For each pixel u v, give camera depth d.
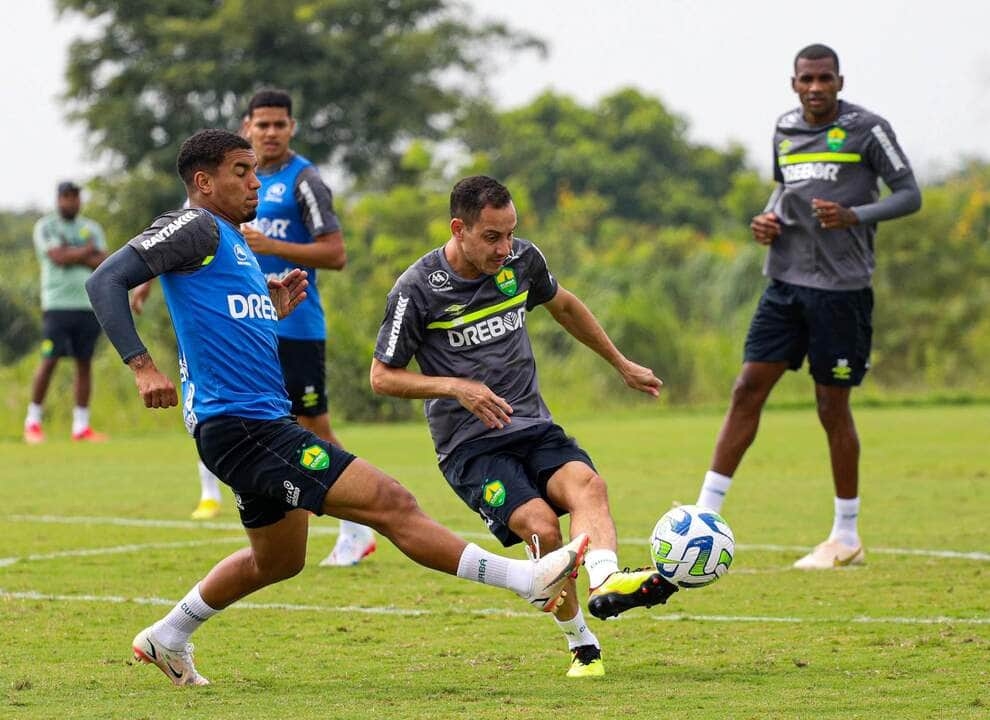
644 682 14.40
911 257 74.50
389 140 103.94
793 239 23.67
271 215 23.64
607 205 138.62
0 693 14.05
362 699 13.66
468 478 15.73
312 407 23.61
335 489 13.91
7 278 78.31
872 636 16.78
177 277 14.23
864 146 23.25
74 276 50.75
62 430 58.03
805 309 23.39
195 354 14.20
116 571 22.89
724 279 80.44
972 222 80.12
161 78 95.62
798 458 42.38
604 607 13.91
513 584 13.87
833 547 22.98
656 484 35.94
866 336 23.50
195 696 13.91
